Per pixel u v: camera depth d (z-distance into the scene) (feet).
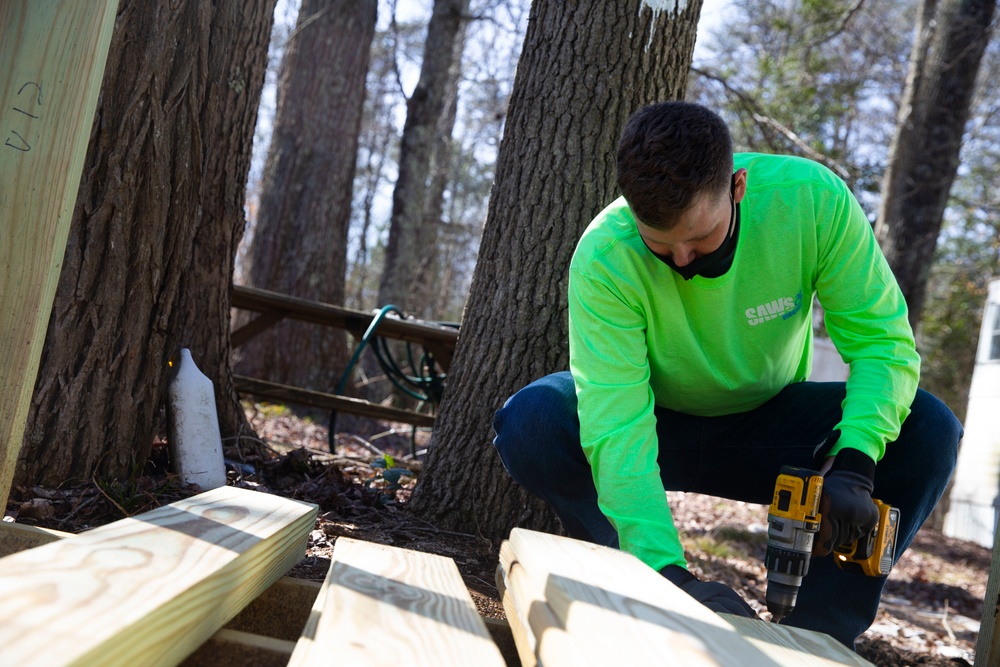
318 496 10.36
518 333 9.95
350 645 3.31
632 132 5.69
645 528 5.73
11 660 2.26
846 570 6.35
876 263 6.69
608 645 3.07
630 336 6.49
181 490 9.35
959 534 47.55
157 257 8.98
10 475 5.65
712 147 5.54
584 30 10.14
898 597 20.43
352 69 34.81
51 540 4.70
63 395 8.50
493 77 52.85
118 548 3.66
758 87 42.37
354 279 72.43
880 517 6.05
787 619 6.84
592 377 6.40
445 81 45.93
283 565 5.00
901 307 6.72
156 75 8.81
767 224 6.59
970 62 36.47
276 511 5.19
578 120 10.08
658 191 5.51
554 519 9.79
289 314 18.60
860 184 39.27
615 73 10.09
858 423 6.17
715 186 5.62
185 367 10.11
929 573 26.66
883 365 6.44
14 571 3.07
